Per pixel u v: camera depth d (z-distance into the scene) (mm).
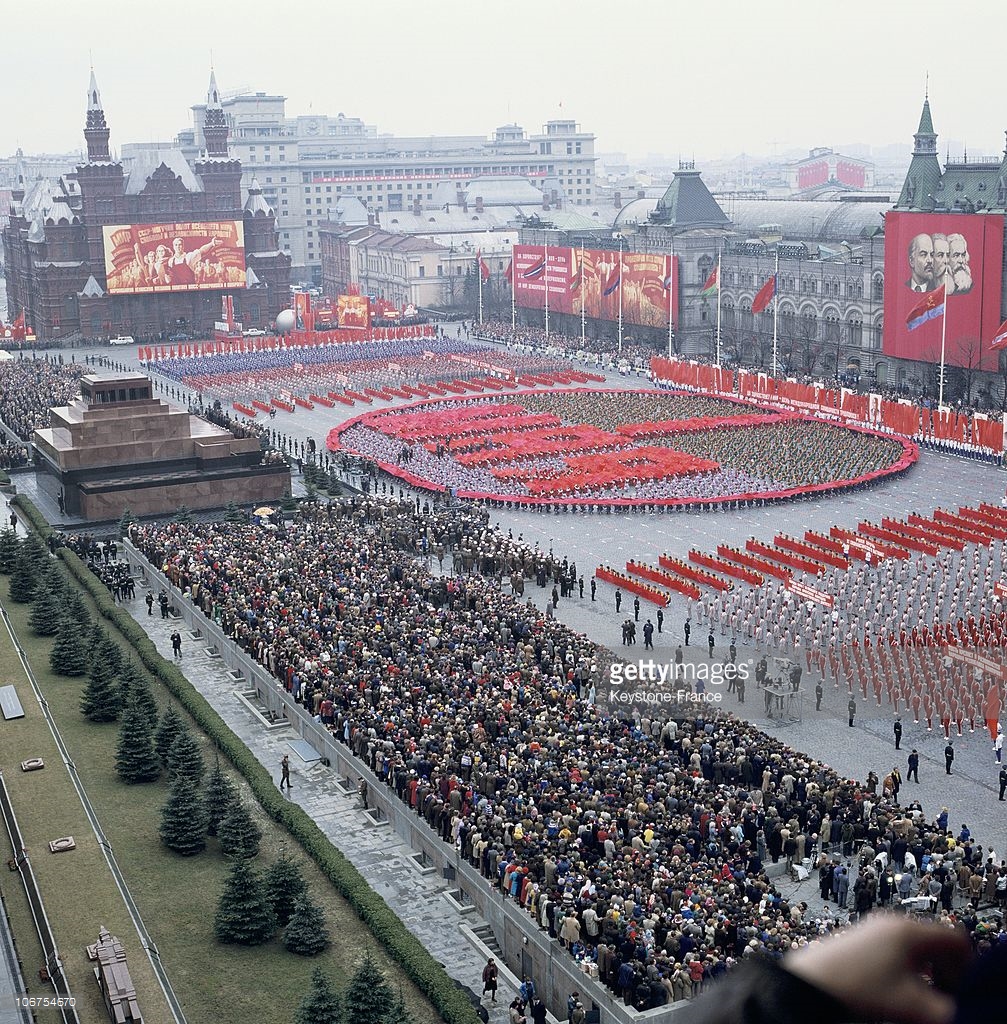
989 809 88312
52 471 178000
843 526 163000
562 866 69750
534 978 68562
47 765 85500
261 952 66562
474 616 116688
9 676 106250
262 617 117812
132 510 171875
